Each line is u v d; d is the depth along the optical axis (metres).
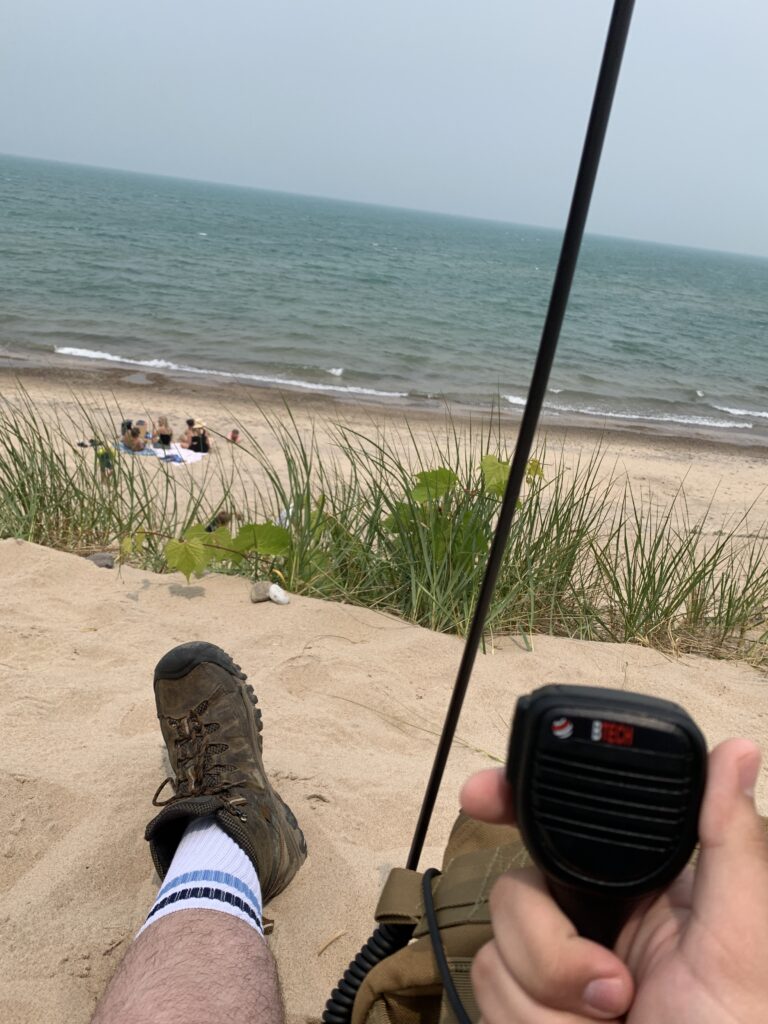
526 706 0.52
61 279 29.19
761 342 38.06
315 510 3.50
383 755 2.21
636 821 0.50
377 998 0.92
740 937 0.48
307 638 2.78
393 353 20.69
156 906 1.49
